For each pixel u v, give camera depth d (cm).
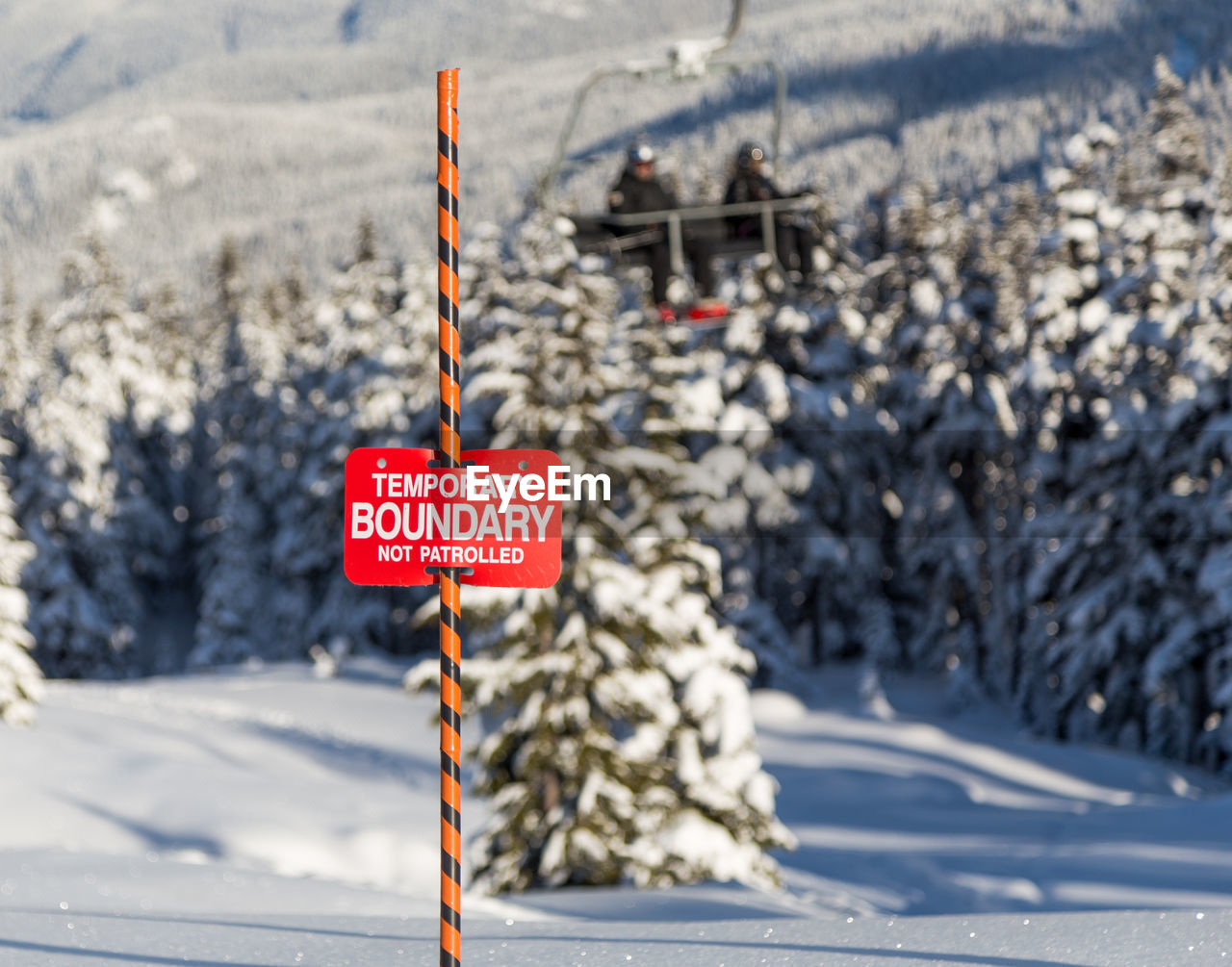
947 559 5406
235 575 6725
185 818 2675
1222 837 2830
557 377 2273
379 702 4778
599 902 1947
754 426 4250
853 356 4759
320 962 705
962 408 5041
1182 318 4084
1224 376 3741
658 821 2170
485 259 5350
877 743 4222
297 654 6488
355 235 6262
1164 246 4334
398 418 5862
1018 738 4472
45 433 6506
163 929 818
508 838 2150
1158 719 4309
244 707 4600
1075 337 4656
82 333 6856
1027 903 2275
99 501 6712
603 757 2156
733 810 2202
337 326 6356
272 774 3375
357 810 2820
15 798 2762
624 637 2245
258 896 1370
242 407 7069
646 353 2403
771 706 4541
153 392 7350
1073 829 3131
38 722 3734
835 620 5478
